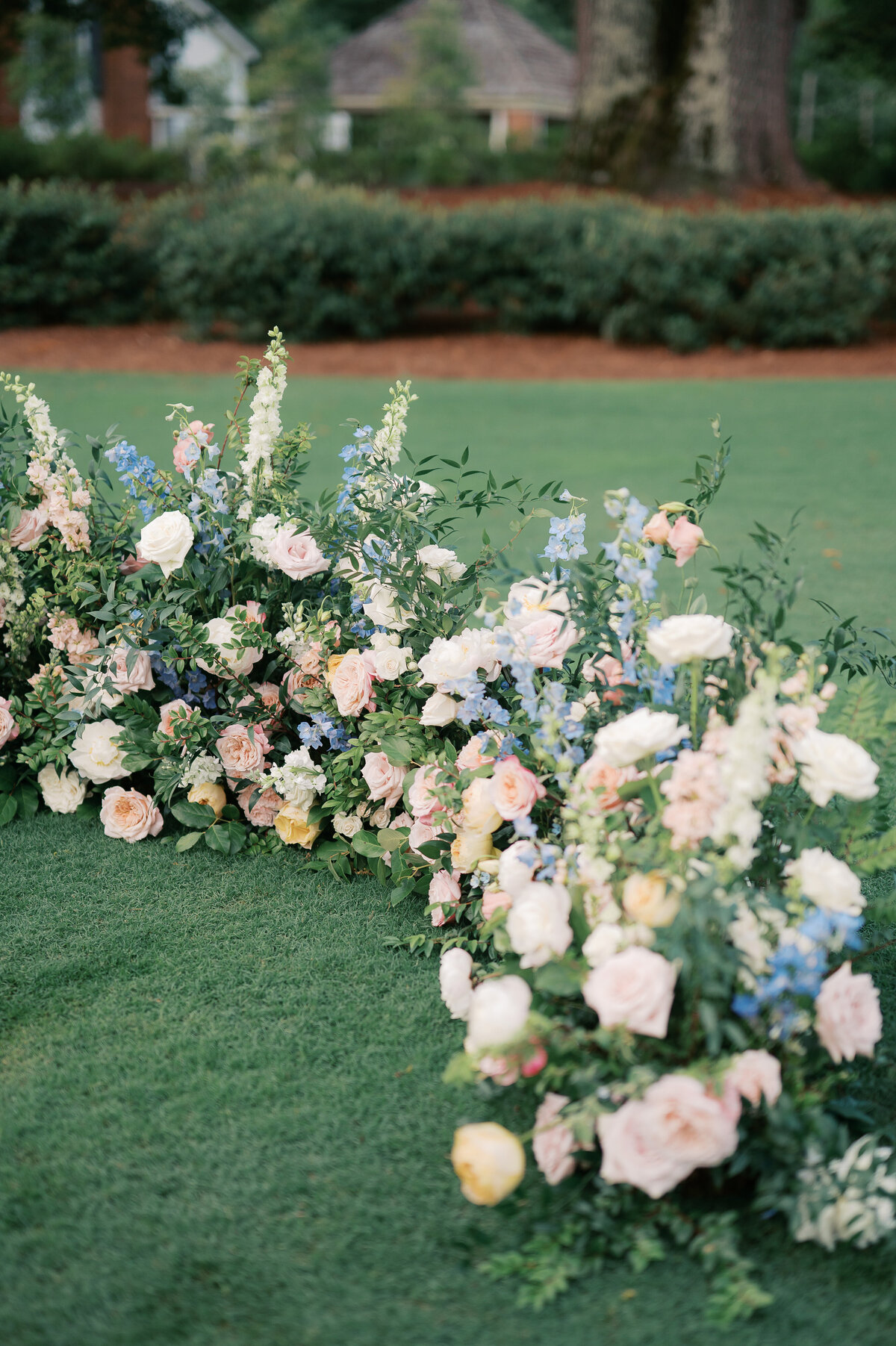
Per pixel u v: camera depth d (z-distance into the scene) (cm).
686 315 1322
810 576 548
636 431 937
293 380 1188
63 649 329
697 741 217
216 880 304
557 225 1346
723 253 1280
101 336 1431
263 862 313
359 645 303
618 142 1647
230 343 1388
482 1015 181
